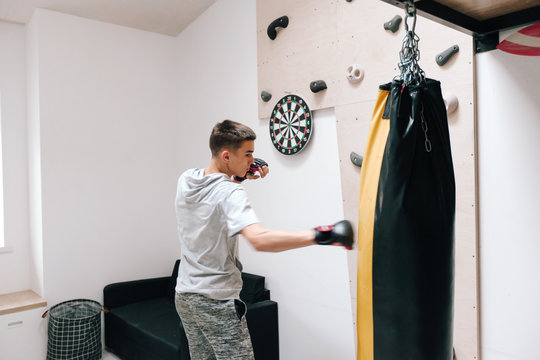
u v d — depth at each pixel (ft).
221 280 5.98
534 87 5.66
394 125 3.76
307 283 9.19
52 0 11.21
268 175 10.19
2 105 12.16
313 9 8.74
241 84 11.00
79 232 11.98
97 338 11.08
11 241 12.18
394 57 7.21
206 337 6.18
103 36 12.57
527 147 5.76
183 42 13.58
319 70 8.61
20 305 10.75
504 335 6.06
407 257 3.65
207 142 12.45
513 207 5.93
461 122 6.36
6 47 12.25
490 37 6.04
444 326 3.76
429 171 3.79
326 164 8.69
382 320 3.76
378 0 7.46
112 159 12.65
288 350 9.68
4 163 12.15
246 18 10.78
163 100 13.75
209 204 5.59
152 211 13.41
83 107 12.15
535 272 5.73
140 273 13.07
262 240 4.41
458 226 6.45
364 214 3.98
